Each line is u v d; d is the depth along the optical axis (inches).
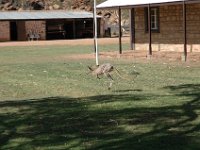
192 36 1195.9
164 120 417.7
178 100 521.7
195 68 883.4
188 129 382.9
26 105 527.8
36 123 425.7
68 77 806.5
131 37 1382.9
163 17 1275.8
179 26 1234.0
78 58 1240.2
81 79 768.3
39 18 2576.3
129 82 708.7
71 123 419.8
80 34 2726.4
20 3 3260.3
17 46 1971.0
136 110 467.8
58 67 1001.5
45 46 1918.1
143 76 780.0
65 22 2682.1
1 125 422.3
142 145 339.0
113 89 641.0
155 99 530.9
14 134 386.6
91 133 380.2
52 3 3336.6
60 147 342.0
